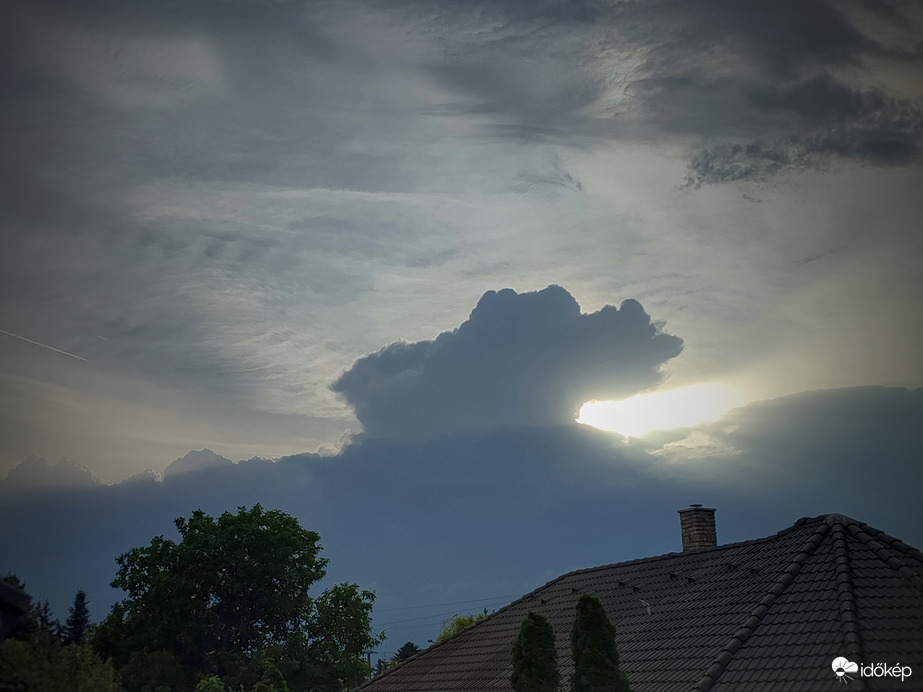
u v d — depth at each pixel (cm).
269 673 4734
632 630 2538
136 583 5334
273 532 5497
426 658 3241
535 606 3222
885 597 2016
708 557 2775
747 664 1995
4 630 2248
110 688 2534
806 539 2398
